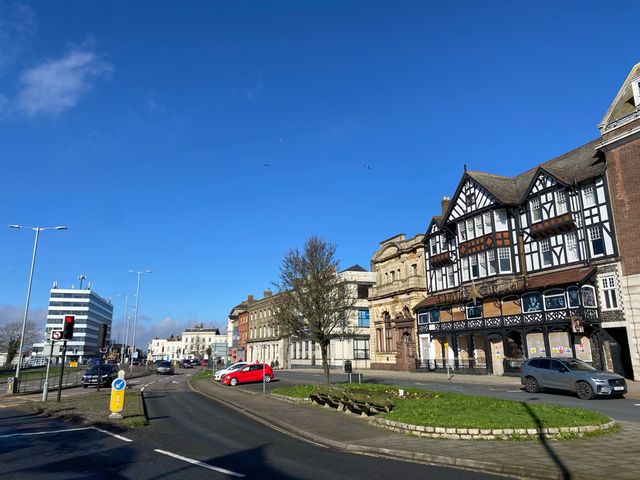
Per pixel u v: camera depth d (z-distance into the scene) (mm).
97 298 153875
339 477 8211
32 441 11992
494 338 35781
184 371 75688
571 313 29594
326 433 12562
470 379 32500
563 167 34062
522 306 33562
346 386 20906
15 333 100938
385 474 8391
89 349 143500
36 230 34688
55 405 19266
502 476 8180
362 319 59719
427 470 8680
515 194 37625
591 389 19031
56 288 140625
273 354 76750
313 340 25391
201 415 17797
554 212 32719
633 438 10445
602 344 28797
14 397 25750
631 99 28812
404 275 48906
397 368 47500
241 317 97375
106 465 9266
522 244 35312
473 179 38906
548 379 21141
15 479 8180
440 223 43531
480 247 37625
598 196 29984
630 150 28250
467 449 9797
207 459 9812
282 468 8938
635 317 27125
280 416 16125
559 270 32156
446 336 40812
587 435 10805
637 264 27328
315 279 25141
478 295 36469
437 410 13641
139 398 22312
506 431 10727
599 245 29703
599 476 7469
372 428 13148
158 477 8297
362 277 61656
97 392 27891
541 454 9070
